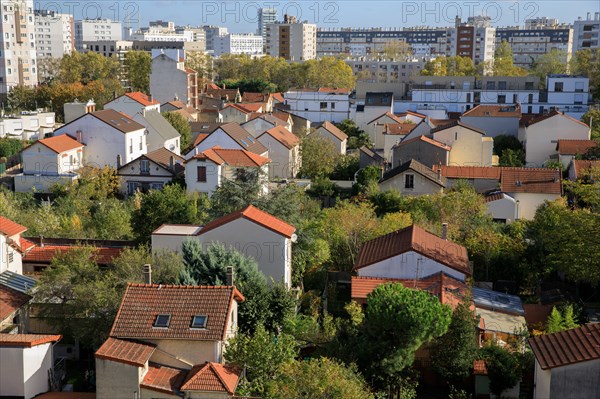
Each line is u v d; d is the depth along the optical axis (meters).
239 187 53.38
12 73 161.88
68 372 36.34
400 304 33.38
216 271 38.97
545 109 128.62
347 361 33.53
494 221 62.62
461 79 140.00
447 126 85.31
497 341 37.97
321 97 132.25
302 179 87.81
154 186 75.75
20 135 106.19
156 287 32.91
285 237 42.78
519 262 49.09
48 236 52.56
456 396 33.47
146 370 29.95
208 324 31.17
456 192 60.78
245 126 97.19
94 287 36.72
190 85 133.88
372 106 128.50
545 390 29.98
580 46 199.12
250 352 31.48
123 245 49.03
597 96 137.25
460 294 40.50
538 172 67.75
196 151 82.06
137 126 88.31
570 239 45.50
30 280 39.41
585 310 44.41
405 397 32.09
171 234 43.16
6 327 35.66
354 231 52.03
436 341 34.59
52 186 73.06
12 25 161.12
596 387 28.81
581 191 58.22
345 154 101.81
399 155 80.94
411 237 44.34
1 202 56.53
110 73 169.88
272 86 163.38
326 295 44.75
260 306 37.50
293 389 28.72
